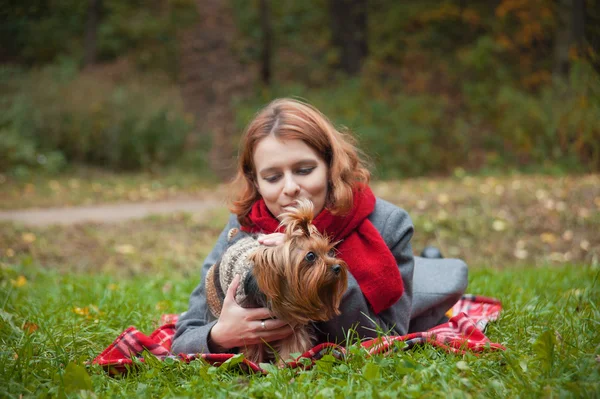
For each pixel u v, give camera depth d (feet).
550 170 39.86
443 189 30.99
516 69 57.31
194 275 19.34
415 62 63.21
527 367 8.17
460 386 7.72
